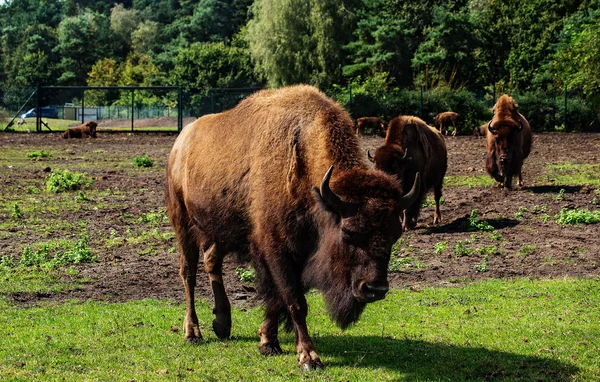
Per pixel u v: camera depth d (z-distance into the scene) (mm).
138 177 21562
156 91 78375
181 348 6816
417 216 13344
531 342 6824
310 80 55438
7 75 105375
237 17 103000
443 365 6160
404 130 12742
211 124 7531
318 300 8781
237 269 10188
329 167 5852
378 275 5359
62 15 140500
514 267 10359
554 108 45000
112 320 7816
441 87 50875
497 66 59375
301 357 6098
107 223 14188
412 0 56438
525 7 57469
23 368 6152
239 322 7840
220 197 6859
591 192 17234
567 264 10430
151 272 10297
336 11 55812
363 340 7031
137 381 5812
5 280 9672
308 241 6172
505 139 17234
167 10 125062
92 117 65500
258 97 7047
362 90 47781
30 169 23203
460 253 11188
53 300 8812
